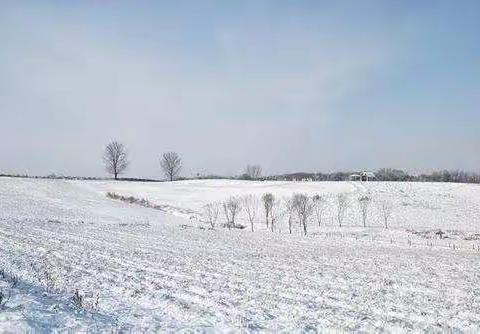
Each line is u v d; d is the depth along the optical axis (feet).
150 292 60.44
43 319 38.32
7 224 160.25
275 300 59.72
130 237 150.92
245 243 158.40
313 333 44.52
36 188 322.75
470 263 122.11
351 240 199.52
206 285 68.64
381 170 514.27
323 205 321.73
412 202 330.75
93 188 373.20
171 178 517.96
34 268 71.51
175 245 133.80
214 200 346.95
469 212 309.01
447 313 56.75
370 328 47.09
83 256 93.20
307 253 133.08
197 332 41.39
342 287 74.18
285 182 434.71
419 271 100.58
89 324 39.14
